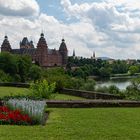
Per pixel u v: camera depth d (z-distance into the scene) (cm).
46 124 1959
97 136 1650
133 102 2941
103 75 19525
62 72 11750
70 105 2848
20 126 1880
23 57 13275
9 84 5919
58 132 1720
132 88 4412
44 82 3534
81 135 1664
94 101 2895
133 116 2317
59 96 4400
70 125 1928
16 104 2297
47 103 2834
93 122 2042
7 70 12669
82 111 2559
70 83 5912
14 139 1536
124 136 1667
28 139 1547
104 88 5988
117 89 5700
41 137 1597
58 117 2230
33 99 2880
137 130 1817
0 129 1759
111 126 1917
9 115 1992
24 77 13050
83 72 16938
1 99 2766
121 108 2817
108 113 2450
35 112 2022
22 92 4500
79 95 4497
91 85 6550
